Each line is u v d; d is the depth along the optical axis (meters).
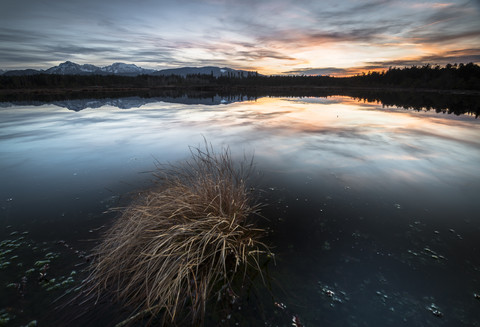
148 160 7.18
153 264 2.64
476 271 2.89
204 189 3.72
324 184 5.45
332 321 2.30
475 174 5.96
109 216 4.10
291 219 4.07
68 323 2.20
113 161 7.11
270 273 2.89
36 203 4.55
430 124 13.84
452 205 4.47
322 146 8.80
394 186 5.33
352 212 4.28
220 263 2.90
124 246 2.96
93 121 15.53
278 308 2.43
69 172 6.22
